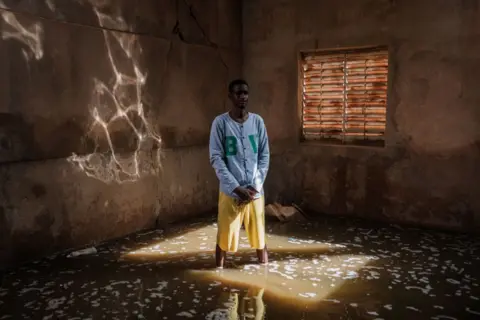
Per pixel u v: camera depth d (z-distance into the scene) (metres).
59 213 4.02
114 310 2.97
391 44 4.88
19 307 3.00
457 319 2.84
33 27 3.66
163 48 4.90
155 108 4.88
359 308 2.98
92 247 4.25
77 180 4.14
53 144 3.90
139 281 3.45
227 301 3.10
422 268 3.69
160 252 4.15
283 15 5.59
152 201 4.97
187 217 5.45
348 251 4.14
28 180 3.75
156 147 4.96
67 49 3.93
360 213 5.31
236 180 3.51
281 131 5.79
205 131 5.62
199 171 5.59
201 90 5.48
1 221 3.60
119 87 4.45
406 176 4.95
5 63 3.49
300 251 4.15
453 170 4.67
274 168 5.90
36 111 3.74
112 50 4.34
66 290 3.28
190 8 5.18
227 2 5.71
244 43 5.98
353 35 5.11
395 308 2.98
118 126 4.48
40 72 3.74
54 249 4.02
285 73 5.66
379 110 5.14
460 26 4.47
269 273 3.61
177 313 2.92
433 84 4.68
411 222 4.98
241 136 3.56
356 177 5.28
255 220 3.66
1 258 3.63
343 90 5.34
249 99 6.01
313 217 5.40
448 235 4.60
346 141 5.42
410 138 4.88
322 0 5.27
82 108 4.11
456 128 4.61
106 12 4.25
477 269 3.66
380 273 3.59
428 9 4.62
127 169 4.63
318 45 5.36
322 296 3.17
